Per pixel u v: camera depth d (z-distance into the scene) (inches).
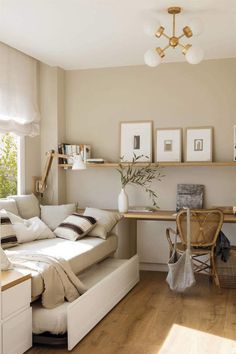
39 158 221.3
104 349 122.7
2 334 109.2
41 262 133.0
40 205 204.7
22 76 199.8
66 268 136.9
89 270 176.4
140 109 217.5
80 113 226.1
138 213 201.8
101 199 223.8
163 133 213.0
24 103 201.6
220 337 131.1
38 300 133.3
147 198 217.0
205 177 209.0
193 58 140.5
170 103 213.2
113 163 216.5
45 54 197.2
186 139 209.9
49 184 221.0
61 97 223.5
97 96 223.9
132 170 218.5
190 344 126.0
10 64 190.5
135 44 182.1
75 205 205.9
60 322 122.3
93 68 223.8
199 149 208.1
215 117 207.2
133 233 223.9
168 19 152.5
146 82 216.5
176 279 172.1
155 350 122.0
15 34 168.6
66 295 134.1
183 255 172.1
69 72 227.0
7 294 111.1
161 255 212.8
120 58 204.8
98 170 223.9
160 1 136.6
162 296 173.2
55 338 123.7
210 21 154.6
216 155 207.0
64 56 200.5
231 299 169.2
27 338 120.7
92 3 137.9
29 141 212.1
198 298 170.4
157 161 213.5
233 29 163.0
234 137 204.2
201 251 179.6
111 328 138.6
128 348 123.4
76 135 227.0
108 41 177.8
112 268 179.9
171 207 213.5
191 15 148.7
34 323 124.3
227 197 206.2
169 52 195.8
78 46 184.5
